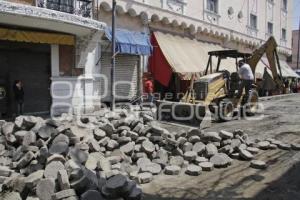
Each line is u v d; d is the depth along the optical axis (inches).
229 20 1080.2
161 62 771.4
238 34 1121.4
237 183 279.1
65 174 230.8
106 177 258.1
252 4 1217.4
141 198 243.8
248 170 310.5
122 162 308.5
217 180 285.9
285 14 1489.9
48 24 534.6
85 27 569.9
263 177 292.7
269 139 407.2
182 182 281.9
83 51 620.7
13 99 565.6
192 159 324.8
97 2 649.0
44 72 601.9
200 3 937.5
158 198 250.4
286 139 422.6
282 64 1453.0
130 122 376.2
